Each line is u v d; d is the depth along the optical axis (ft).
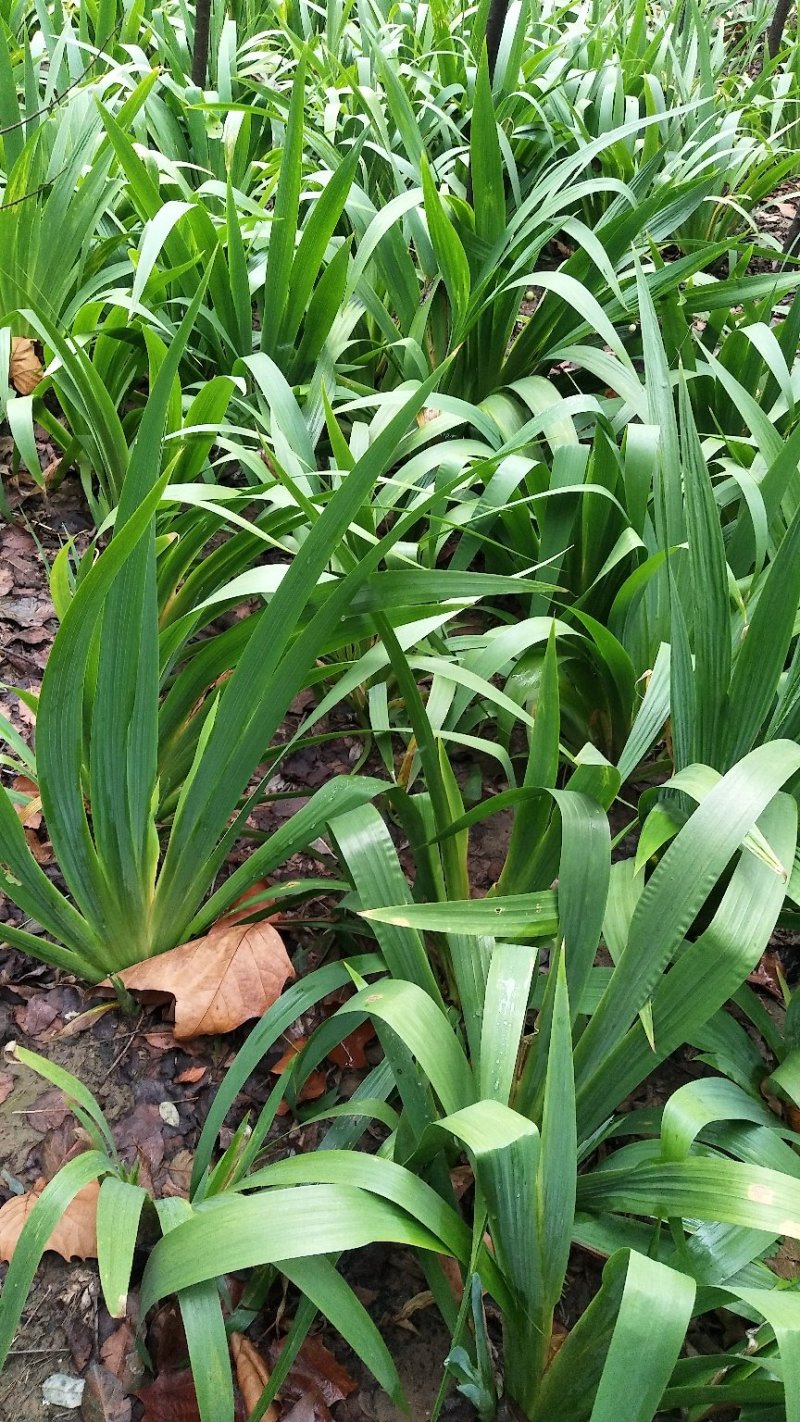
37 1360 3.11
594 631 4.25
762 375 6.74
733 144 9.59
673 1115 2.84
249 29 11.43
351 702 5.48
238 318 6.17
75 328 5.76
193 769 3.73
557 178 6.35
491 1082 2.82
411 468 5.30
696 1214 2.56
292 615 3.22
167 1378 3.05
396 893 3.45
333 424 4.28
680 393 3.53
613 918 3.38
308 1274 2.66
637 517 5.01
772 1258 3.37
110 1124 3.72
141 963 4.03
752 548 5.10
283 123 8.63
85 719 4.02
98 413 5.35
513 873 3.92
